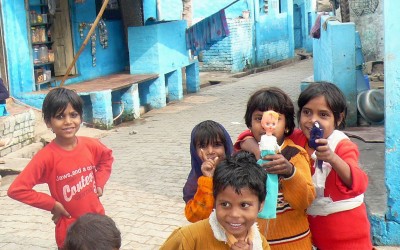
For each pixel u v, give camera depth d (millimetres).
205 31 14164
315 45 12633
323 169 2881
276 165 2555
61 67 12250
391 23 4562
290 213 2863
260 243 2387
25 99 10727
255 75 19656
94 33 13086
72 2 12289
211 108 13031
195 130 3006
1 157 8781
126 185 7258
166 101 14328
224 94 15148
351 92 8703
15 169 8188
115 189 7094
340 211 2904
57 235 3707
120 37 14273
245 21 20688
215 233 2350
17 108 9930
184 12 14773
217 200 2252
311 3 26844
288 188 2672
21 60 10805
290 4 24281
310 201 2746
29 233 5824
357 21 13867
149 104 13336
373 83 12578
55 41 12086
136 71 13484
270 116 2637
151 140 9945
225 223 2254
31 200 3529
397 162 4715
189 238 2428
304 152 2828
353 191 2758
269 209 2566
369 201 5121
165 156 8727
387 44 4594
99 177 3883
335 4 14141
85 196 3715
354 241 2939
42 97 10656
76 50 12422
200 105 13539
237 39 20156
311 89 2887
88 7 12852
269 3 22406
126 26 13805
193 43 14555
